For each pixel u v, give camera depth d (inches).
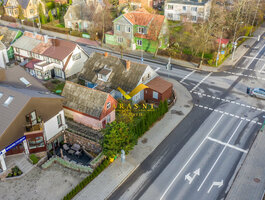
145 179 1344.7
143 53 2783.0
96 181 1320.1
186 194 1262.3
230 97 2032.5
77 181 1326.3
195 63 2566.4
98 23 3110.2
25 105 1304.1
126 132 1360.7
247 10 3206.2
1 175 1310.3
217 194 1261.1
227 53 2738.7
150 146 1553.9
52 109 1475.1
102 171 1375.5
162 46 2812.5
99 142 1440.7
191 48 2768.2
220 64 2554.1
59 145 1601.9
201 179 1339.8
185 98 2021.4
